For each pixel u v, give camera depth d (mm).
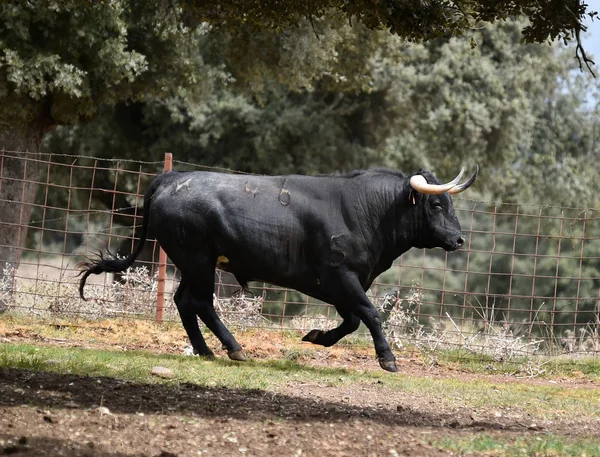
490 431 14375
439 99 55750
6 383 14641
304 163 53469
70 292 27406
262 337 26391
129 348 22734
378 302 27750
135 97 39219
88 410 13016
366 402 16656
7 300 27234
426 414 15773
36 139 36000
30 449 10641
